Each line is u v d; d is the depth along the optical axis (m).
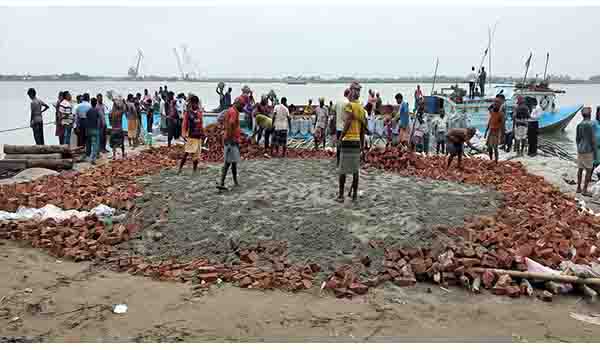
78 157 14.10
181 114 19.33
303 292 5.63
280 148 15.98
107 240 7.03
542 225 7.70
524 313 5.25
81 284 5.75
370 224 7.16
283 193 8.74
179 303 5.28
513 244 6.82
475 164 13.39
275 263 6.20
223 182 9.00
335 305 5.31
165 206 8.19
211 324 4.82
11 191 9.49
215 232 7.09
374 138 19.03
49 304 5.17
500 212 8.17
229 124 8.84
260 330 4.72
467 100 22.95
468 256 6.27
